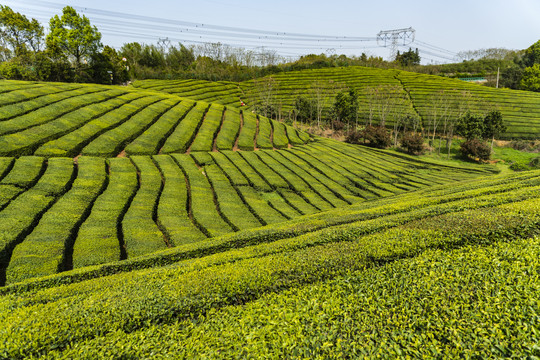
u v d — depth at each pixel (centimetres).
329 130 7806
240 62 12712
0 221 1991
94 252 1844
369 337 679
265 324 802
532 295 718
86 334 845
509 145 6619
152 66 11019
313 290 949
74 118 3875
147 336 810
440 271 923
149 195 2714
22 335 805
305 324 767
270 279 1053
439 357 595
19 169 2650
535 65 9756
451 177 4572
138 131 4056
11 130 3228
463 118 6456
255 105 8356
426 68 12656
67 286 1240
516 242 1063
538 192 1647
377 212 1881
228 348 711
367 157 5262
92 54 7438
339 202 3109
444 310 729
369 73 10806
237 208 2716
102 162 3206
